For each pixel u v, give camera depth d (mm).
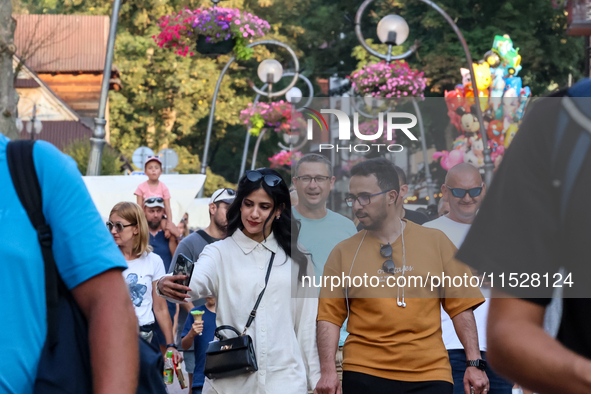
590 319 1724
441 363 4566
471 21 36219
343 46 44281
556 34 36281
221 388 4570
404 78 14836
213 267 4699
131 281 7016
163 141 46656
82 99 45938
